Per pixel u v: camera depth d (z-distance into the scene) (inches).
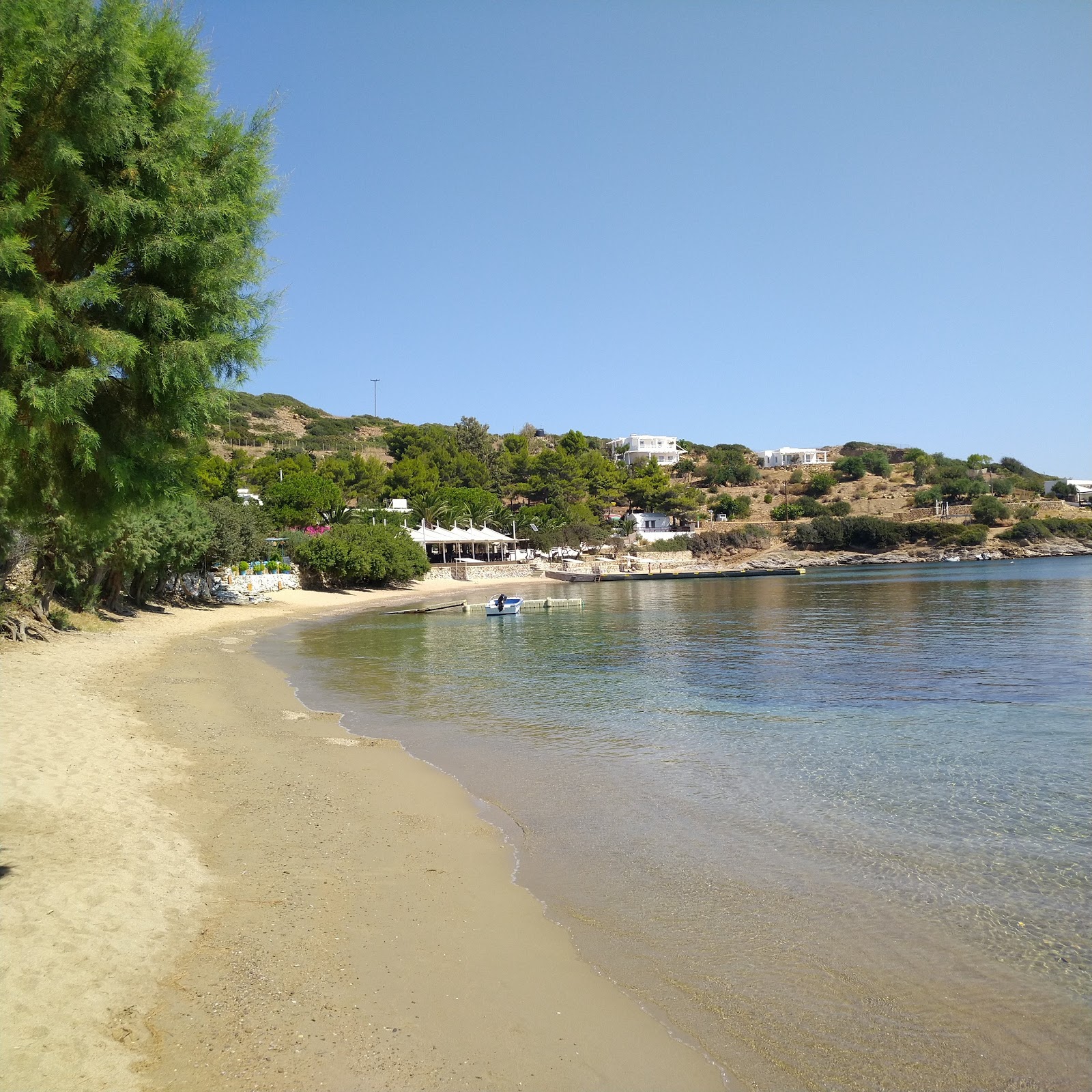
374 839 377.4
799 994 238.2
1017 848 361.1
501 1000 231.6
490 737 618.2
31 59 220.4
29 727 538.9
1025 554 5295.3
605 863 350.0
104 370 230.8
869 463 7135.8
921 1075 197.8
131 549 1368.1
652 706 749.3
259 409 7785.4
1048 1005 231.5
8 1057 178.7
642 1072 197.8
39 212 226.4
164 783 446.3
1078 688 812.6
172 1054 190.9
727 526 5851.4
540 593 3090.6
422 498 4298.7
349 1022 213.8
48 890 274.5
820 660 1078.4
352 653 1224.8
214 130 282.8
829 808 425.4
